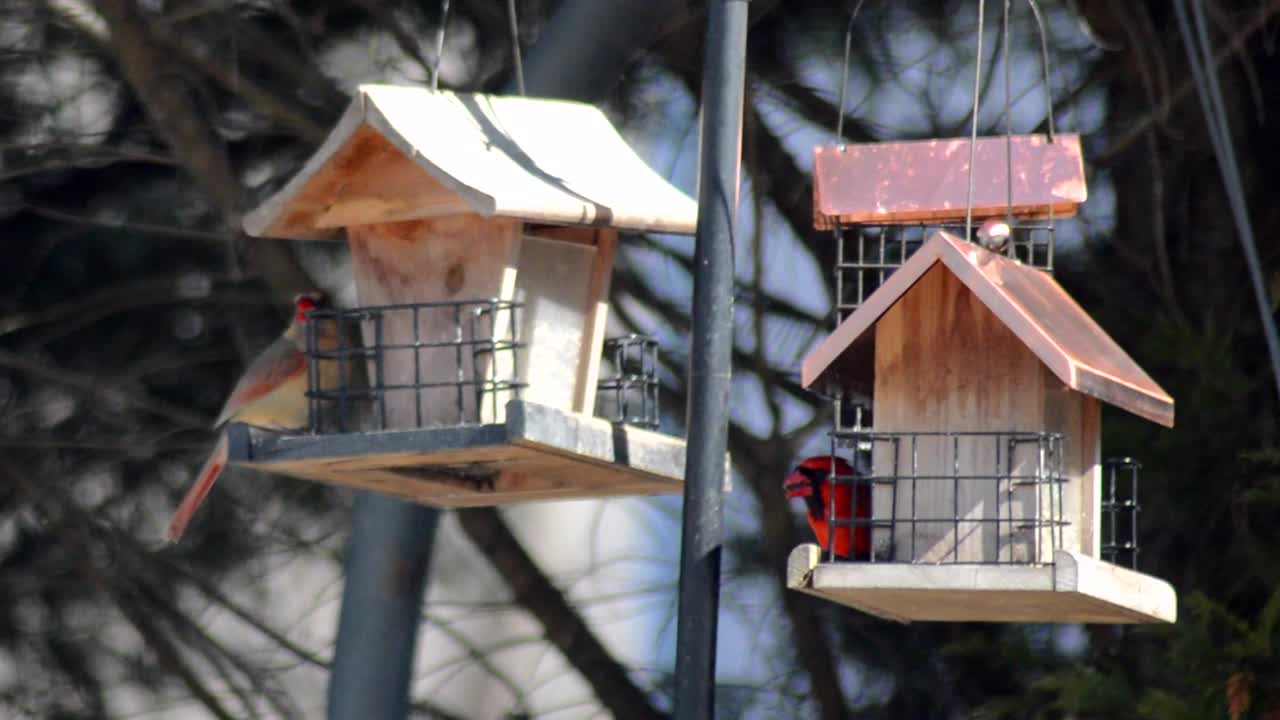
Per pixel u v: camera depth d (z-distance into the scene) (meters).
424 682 15.32
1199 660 10.28
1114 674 10.77
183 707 14.68
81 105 13.83
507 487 8.76
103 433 13.87
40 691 13.91
